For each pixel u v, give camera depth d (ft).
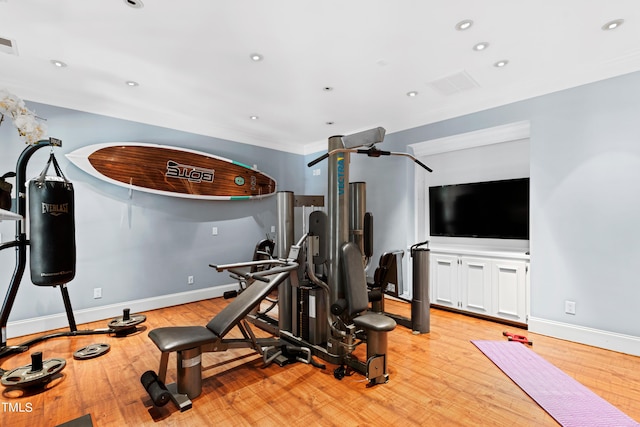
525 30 7.22
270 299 13.60
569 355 8.39
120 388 6.89
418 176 14.35
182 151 13.44
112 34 7.31
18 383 6.39
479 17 6.73
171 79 9.72
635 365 7.80
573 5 6.34
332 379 7.27
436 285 12.88
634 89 8.39
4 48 7.91
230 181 15.08
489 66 8.97
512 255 10.68
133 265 12.30
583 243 9.20
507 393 6.63
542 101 10.00
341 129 15.39
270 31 7.21
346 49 8.02
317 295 8.71
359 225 11.49
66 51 8.07
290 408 6.15
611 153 8.75
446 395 6.56
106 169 11.44
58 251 8.55
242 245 15.89
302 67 8.97
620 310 8.59
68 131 10.84
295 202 10.44
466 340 9.52
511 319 10.69
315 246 8.63
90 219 11.27
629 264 8.46
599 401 6.29
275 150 17.46
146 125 12.71
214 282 14.79
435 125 12.85
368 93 10.89
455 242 13.66
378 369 6.95
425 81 9.96
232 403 6.33
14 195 9.83
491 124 11.21
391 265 10.83
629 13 6.60
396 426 5.59
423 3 6.26
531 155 10.22
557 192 9.67
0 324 8.29
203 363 8.11
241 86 10.29
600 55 8.38
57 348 8.95
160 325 10.96
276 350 8.40
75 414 5.98
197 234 14.23
